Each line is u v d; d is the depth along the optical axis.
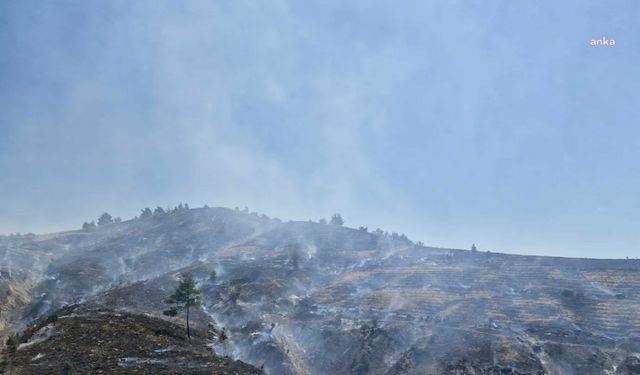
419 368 69.38
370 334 80.62
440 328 81.69
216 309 92.62
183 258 147.88
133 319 57.75
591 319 82.69
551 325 81.19
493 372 65.00
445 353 71.94
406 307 94.00
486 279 109.44
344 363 74.56
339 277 123.19
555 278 106.06
